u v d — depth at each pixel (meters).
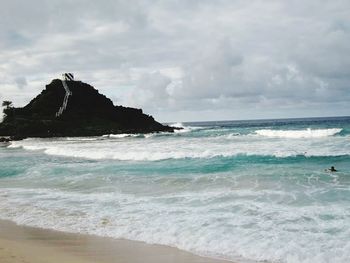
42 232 11.02
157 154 26.69
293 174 17.61
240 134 48.62
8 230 11.40
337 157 22.66
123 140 51.66
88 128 76.94
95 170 22.33
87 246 9.57
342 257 8.16
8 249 9.42
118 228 11.04
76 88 87.19
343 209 11.73
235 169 20.11
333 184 15.33
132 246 9.48
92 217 12.38
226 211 12.12
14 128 73.69
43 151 38.53
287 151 25.75
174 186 16.56
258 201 13.17
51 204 14.53
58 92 86.31
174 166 22.16
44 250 9.29
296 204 12.59
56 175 21.39
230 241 9.45
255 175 17.72
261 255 8.53
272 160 22.64
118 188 16.86
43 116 80.81
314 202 12.74
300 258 8.25
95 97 88.69
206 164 22.22
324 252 8.45
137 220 11.71
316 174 17.42
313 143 31.05
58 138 66.31
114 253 8.97
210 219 11.31
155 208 13.00
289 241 9.21
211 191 15.16
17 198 15.89
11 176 22.22
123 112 89.56
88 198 15.22
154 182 17.61
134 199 14.59
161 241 9.78
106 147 36.88
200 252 8.89
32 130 71.88
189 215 11.87
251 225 10.58
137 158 26.95
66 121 78.56
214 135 52.38
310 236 9.49
